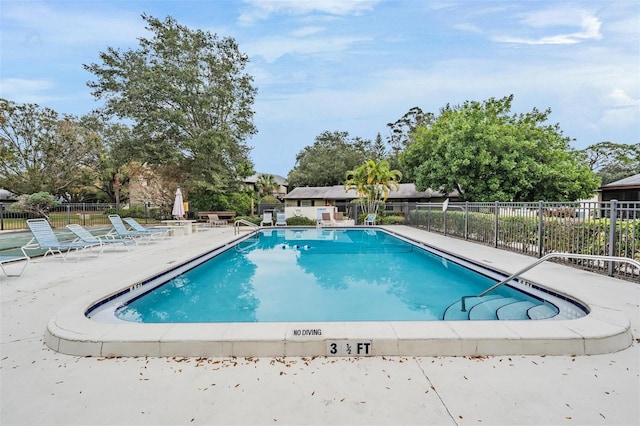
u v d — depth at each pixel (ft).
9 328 12.14
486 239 34.65
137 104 77.46
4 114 83.82
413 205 60.95
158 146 77.25
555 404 7.54
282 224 66.23
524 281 19.01
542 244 25.82
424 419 7.06
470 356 9.86
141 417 7.17
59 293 16.57
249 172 121.19
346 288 22.20
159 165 82.28
